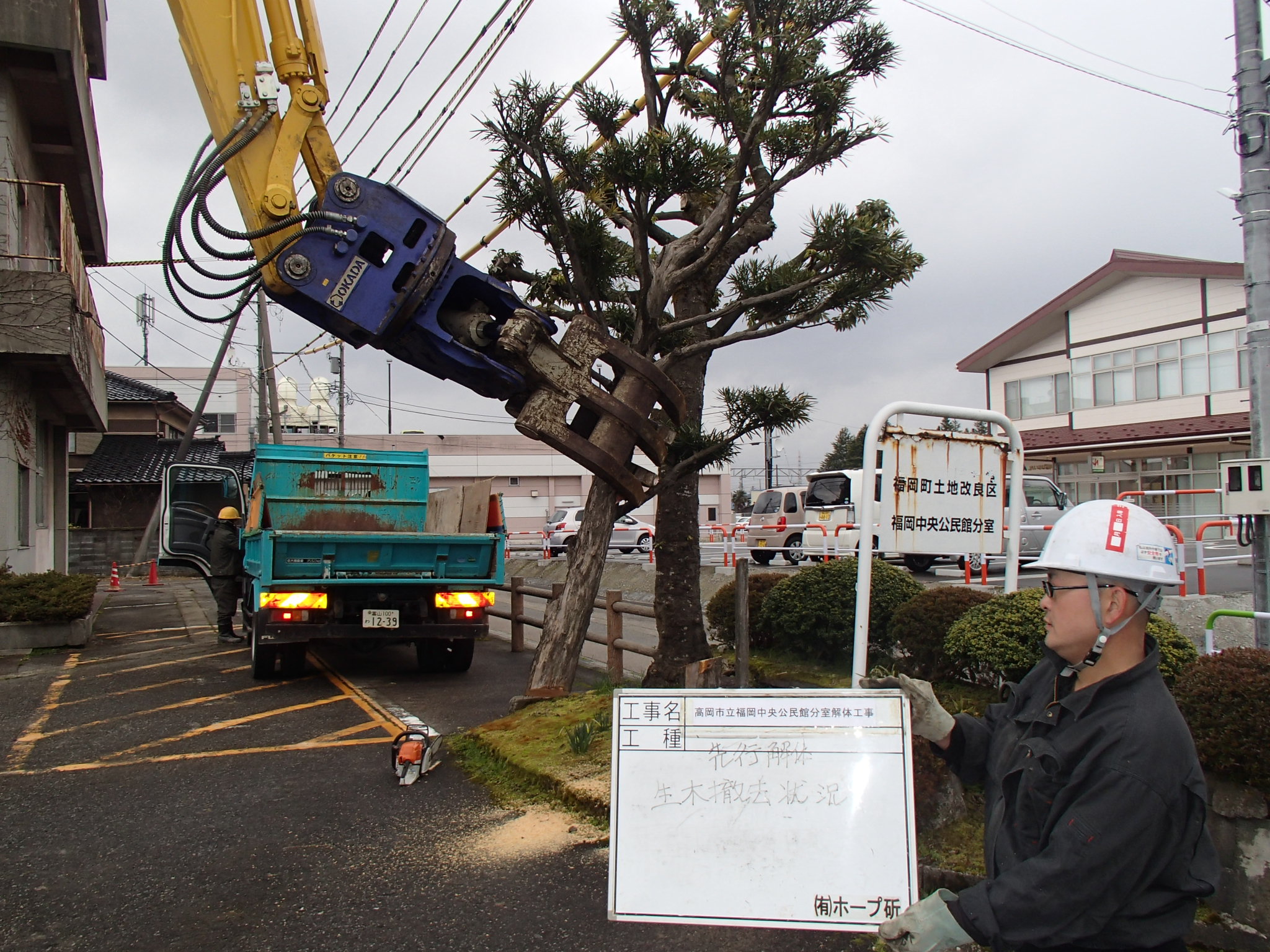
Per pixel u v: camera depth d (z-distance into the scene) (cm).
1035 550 1644
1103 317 2916
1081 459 3089
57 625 1092
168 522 1208
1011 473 412
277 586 807
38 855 431
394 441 4938
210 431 4275
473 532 936
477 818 470
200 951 339
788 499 2070
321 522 1031
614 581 1870
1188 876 182
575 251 603
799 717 255
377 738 643
